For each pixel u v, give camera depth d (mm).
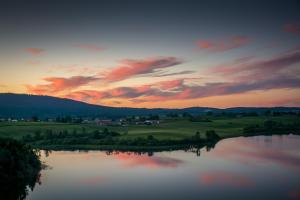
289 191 73375
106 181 84625
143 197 70438
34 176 90125
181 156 123688
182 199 68750
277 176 87562
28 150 98938
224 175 89438
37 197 70875
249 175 89562
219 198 69000
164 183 81688
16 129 198875
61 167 103562
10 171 83062
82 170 98750
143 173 93750
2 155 82688
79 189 76812
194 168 99688
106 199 69250
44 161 115312
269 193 72250
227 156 120562
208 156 121625
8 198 70562
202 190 75125
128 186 79250
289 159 112062
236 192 73125
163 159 117312
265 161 108875
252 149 136875
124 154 132500
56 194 72938
